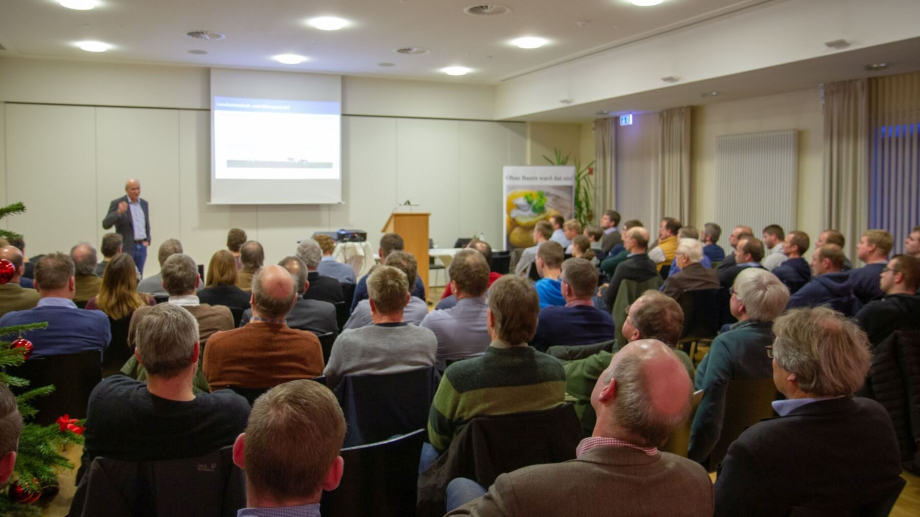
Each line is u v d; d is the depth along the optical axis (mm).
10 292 3512
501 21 6359
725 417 2498
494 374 1967
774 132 7715
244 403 1879
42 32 6730
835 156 6922
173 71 8609
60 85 8102
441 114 10086
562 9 5945
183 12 6008
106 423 1707
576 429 1979
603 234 8078
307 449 1102
